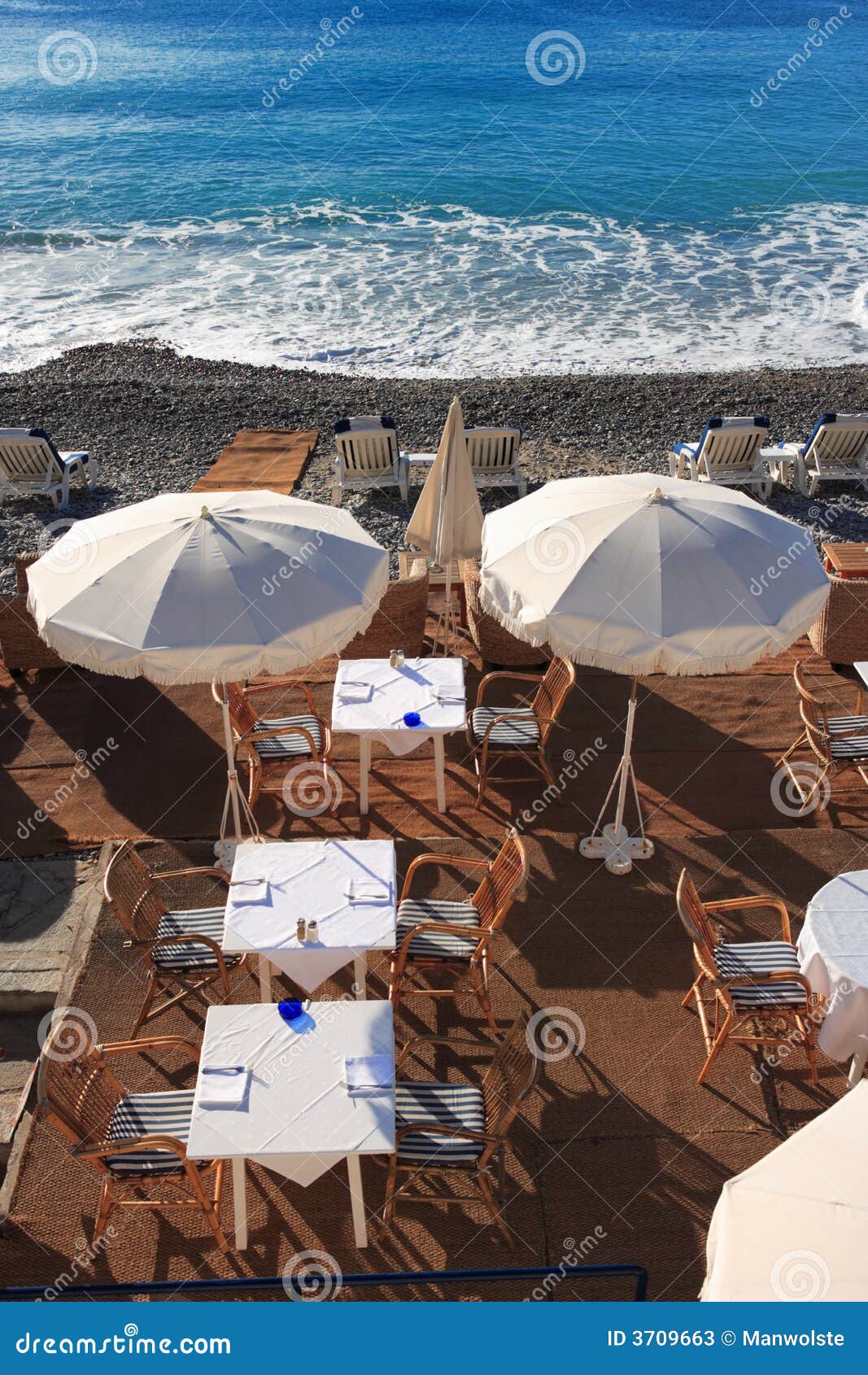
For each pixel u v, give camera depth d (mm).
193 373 19234
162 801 7742
